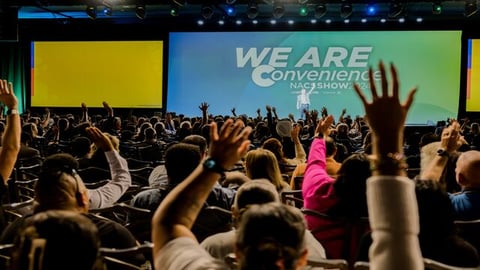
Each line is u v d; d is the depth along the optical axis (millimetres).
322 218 2711
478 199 2695
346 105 15688
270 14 15234
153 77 16719
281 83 15938
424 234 1892
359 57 15602
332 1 12734
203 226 2848
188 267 1148
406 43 15438
